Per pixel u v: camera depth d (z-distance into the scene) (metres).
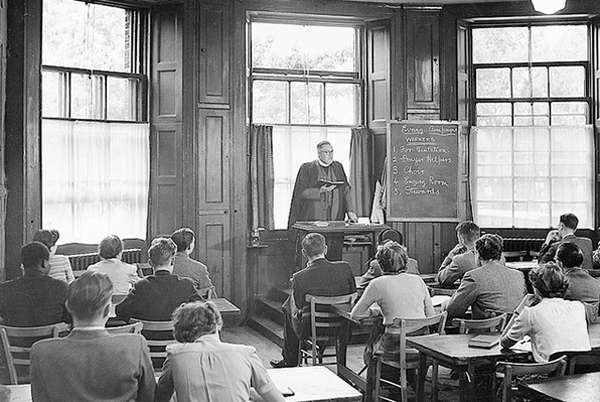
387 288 4.32
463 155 8.13
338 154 8.11
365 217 8.07
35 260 3.85
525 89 8.17
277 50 7.97
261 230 7.75
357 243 7.82
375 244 7.88
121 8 7.28
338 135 8.10
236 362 2.47
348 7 7.82
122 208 7.17
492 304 4.33
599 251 6.19
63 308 3.82
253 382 2.53
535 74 8.16
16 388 2.91
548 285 3.48
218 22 7.41
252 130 7.70
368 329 6.36
